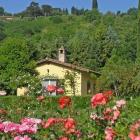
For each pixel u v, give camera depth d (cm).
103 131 626
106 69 4325
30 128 625
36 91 2450
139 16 6538
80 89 4900
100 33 8444
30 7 16012
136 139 483
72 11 15475
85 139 628
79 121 702
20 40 5334
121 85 3888
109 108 646
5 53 5162
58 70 5012
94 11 12225
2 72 4944
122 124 603
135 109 729
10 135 624
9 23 13512
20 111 1102
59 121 664
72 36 10150
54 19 13225
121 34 8781
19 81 4153
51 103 1224
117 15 12150
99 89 4328
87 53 8038
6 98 2108
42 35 10744
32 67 5059
